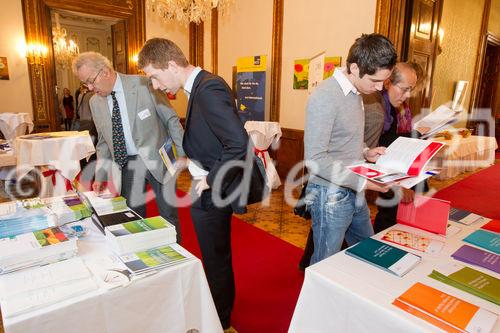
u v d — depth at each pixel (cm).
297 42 455
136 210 202
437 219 130
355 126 131
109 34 822
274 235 294
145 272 103
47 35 508
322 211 139
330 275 99
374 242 120
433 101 435
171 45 133
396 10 351
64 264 105
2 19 475
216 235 150
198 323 116
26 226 129
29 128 460
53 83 524
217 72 603
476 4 476
